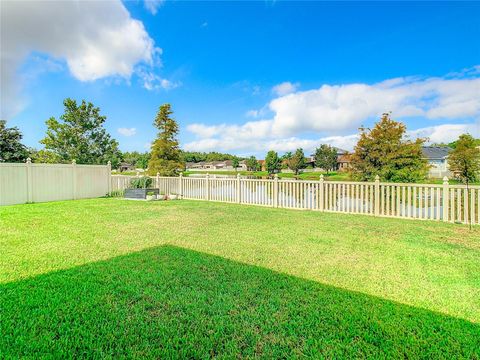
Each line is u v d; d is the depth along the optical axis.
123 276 3.43
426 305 2.77
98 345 2.11
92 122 22.41
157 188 13.47
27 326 2.34
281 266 3.85
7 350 2.03
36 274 3.49
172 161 20.39
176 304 2.73
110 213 8.45
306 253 4.45
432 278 3.45
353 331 2.30
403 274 3.57
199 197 12.80
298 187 9.72
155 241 5.16
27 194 11.43
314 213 8.71
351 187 8.74
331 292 3.02
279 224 6.84
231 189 11.63
